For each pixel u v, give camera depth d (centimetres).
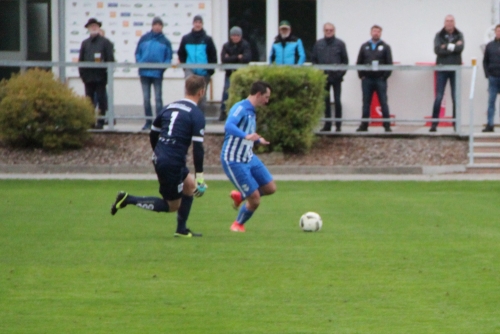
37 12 6812
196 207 3906
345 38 6462
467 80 6344
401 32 6419
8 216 3588
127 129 5712
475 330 1928
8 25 6850
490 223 3422
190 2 6531
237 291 2266
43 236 3086
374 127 5894
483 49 6203
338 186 4697
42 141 5412
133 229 3262
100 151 5453
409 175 5197
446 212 3744
